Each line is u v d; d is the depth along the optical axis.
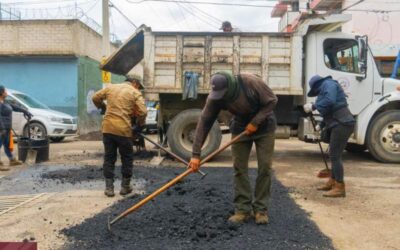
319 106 6.14
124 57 10.02
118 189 6.66
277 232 4.48
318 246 4.13
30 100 14.67
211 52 9.59
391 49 20.20
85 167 8.62
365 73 9.55
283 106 10.15
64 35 17.61
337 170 6.23
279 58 9.54
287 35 9.50
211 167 8.78
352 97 9.62
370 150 9.69
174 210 5.20
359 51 9.53
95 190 6.61
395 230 4.73
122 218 4.60
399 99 9.53
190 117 9.40
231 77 4.40
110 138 6.10
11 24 17.78
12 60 18.06
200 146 4.49
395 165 9.42
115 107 6.12
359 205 5.81
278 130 10.04
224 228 4.51
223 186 6.75
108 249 4.00
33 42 17.73
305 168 8.91
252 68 9.60
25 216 5.19
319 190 6.70
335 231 4.68
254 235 4.36
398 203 5.93
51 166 8.84
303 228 4.63
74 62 17.88
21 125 13.87
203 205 5.43
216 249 3.97
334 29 10.19
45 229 4.68
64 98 17.98
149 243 4.12
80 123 18.20
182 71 9.66
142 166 8.79
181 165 9.02
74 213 5.30
